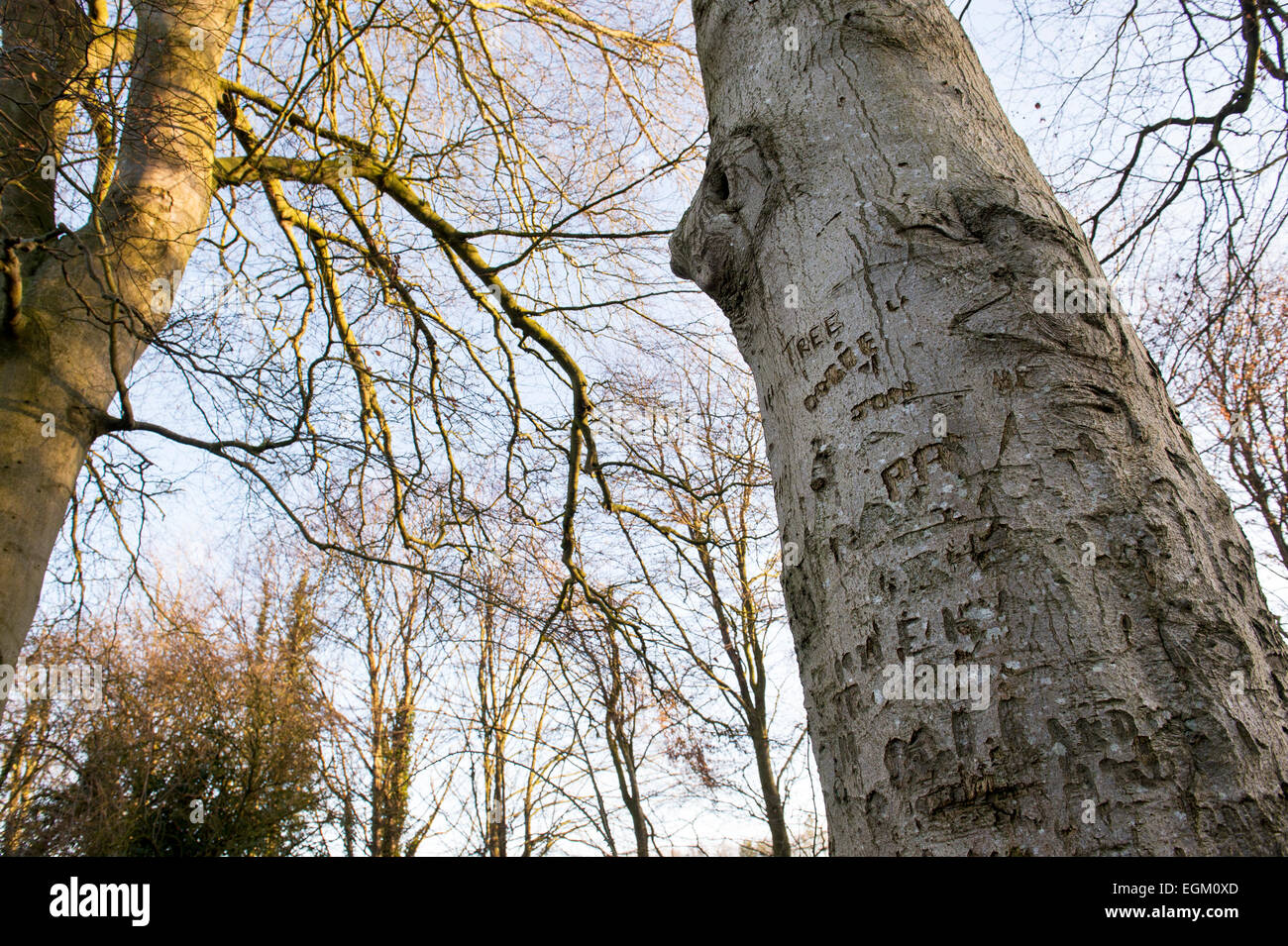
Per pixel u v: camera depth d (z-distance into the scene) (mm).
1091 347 1387
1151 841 1025
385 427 7016
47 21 4160
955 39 1860
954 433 1328
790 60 1823
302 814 10172
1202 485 1340
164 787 8586
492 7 7246
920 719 1210
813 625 1433
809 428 1513
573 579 7375
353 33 5434
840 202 1604
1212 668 1136
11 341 4070
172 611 9344
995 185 1556
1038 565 1205
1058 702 1122
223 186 5629
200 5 5117
